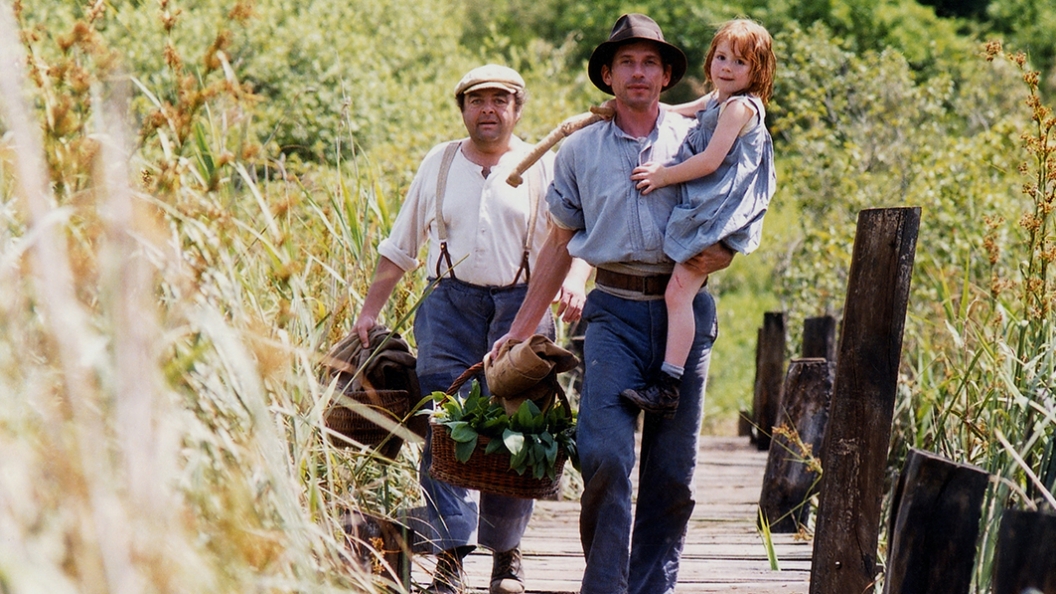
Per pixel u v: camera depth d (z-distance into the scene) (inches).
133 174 174.6
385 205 375.2
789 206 905.5
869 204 717.3
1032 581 169.8
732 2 1670.8
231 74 196.2
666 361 247.8
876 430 227.9
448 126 799.1
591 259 251.1
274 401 193.0
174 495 139.6
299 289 240.5
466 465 261.3
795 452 414.9
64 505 117.1
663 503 259.6
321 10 940.6
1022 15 1530.5
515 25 1761.8
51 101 174.9
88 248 155.6
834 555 229.8
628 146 251.8
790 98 800.9
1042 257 279.1
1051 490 226.8
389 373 295.4
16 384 133.8
